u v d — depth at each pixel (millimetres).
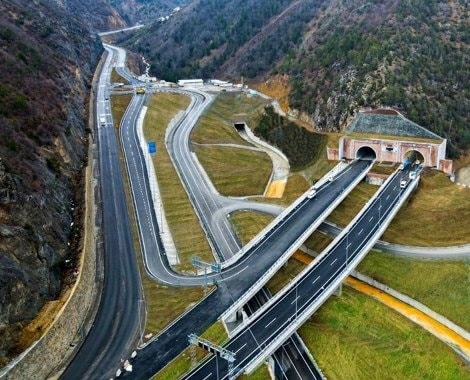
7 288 73375
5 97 116125
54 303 80188
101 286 94688
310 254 112250
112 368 75812
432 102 160375
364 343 88875
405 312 96062
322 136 161375
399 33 183125
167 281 95875
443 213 118562
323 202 122188
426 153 136875
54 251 90188
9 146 100188
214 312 86812
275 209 126000
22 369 68000
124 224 114562
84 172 127125
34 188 95938
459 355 86125
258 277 95312
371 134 146750
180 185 133500
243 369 75188
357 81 170875
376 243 111750
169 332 82812
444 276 100250
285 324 84438
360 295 100062
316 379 81125
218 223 118812
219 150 161000
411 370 83812
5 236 79625
